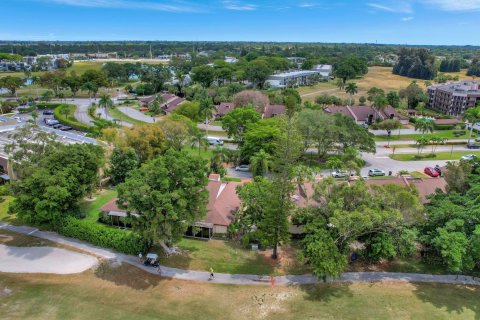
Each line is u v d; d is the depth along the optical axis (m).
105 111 132.50
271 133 77.44
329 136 81.75
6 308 35.97
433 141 101.38
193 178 41.19
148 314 35.59
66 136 87.19
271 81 190.00
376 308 37.00
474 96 135.62
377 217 37.47
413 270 43.62
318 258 37.91
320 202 43.81
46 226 51.78
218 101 149.62
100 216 54.16
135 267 42.97
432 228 42.62
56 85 168.12
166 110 138.00
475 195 44.62
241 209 52.78
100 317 35.00
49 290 38.91
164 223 39.84
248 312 36.25
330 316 35.84
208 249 47.31
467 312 36.47
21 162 54.06
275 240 43.53
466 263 38.28
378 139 106.56
